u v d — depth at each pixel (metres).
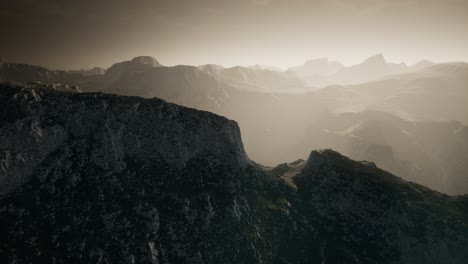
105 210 68.69
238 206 83.25
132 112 86.81
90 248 60.53
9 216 59.22
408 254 78.06
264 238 79.44
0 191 62.28
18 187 65.19
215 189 85.56
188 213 76.06
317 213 91.38
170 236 71.00
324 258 77.31
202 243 72.06
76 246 59.66
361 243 82.38
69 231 61.53
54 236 59.38
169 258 67.50
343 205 91.31
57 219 62.56
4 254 53.25
